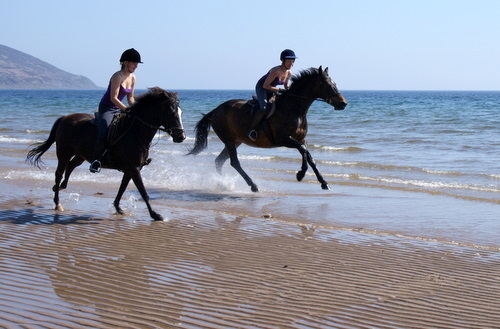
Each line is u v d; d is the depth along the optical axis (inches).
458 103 2635.3
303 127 465.1
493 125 1131.3
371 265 266.7
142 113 351.6
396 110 1852.9
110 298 214.4
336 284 238.2
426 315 205.5
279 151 786.2
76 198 433.1
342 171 596.4
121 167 362.6
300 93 453.7
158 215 361.4
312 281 241.4
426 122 1242.6
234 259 273.9
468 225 351.9
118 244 299.1
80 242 301.6
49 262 262.2
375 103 2684.5
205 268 258.1
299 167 628.7
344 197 448.5
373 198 444.1
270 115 456.8
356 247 299.3
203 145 512.7
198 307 207.6
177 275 246.7
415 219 369.1
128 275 245.0
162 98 347.3
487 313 208.5
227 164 650.8
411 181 523.5
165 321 192.9
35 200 419.2
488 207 408.8
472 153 721.6
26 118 1459.2
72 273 245.6
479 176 553.0
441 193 463.2
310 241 311.1
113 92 346.0
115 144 353.4
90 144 357.1
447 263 271.3
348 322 197.2
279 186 503.2
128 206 407.5
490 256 284.0
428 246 302.7
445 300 221.1
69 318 191.9
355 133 1011.3
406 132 1015.6
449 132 1003.9
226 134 491.5
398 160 673.0
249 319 197.2
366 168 619.5
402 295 226.1
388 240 315.0
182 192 469.7
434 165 627.8
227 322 193.8
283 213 387.2
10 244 293.3
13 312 195.2
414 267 264.5
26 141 900.0
